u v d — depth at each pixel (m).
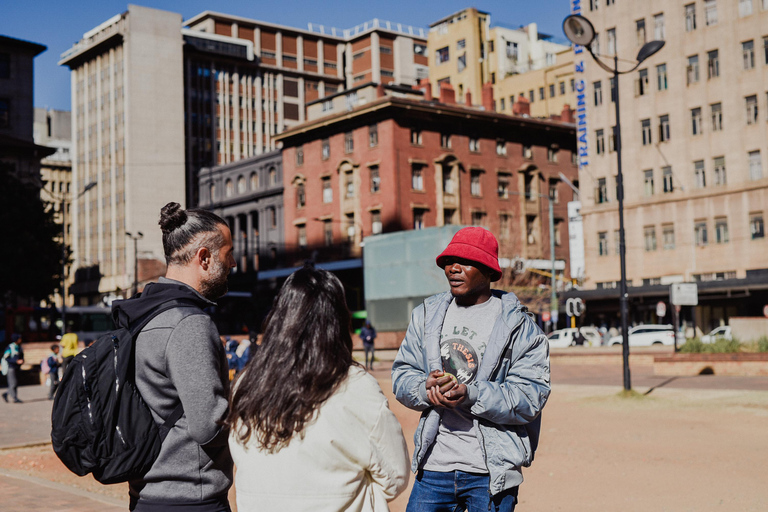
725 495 7.20
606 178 52.41
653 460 9.26
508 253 52.75
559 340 41.59
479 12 84.44
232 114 91.44
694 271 47.88
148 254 83.81
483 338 3.34
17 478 7.77
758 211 45.69
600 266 52.28
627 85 51.53
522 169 58.97
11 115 62.88
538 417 3.32
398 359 3.57
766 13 45.88
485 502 3.16
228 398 2.61
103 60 89.56
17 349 19.73
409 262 41.75
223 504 2.63
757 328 26.06
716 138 47.69
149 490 2.54
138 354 2.56
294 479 2.25
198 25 95.81
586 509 6.84
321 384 2.27
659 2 50.06
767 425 12.06
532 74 80.62
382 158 52.97
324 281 2.41
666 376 22.69
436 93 86.38
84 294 90.62
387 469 2.33
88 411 2.47
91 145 91.69
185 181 87.62
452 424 3.24
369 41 98.38
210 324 2.63
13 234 45.16
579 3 53.84
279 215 62.06
